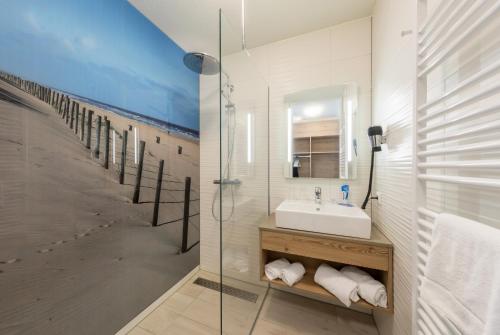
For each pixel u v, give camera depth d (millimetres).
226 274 1211
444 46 605
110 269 1266
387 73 1152
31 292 919
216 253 2043
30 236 920
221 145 1135
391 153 1101
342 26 1551
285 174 1729
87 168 1155
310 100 1654
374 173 1470
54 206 1007
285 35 1672
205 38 1764
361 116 1521
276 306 1542
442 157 683
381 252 1103
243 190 1428
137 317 1423
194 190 2037
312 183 1667
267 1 1332
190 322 1426
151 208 1579
